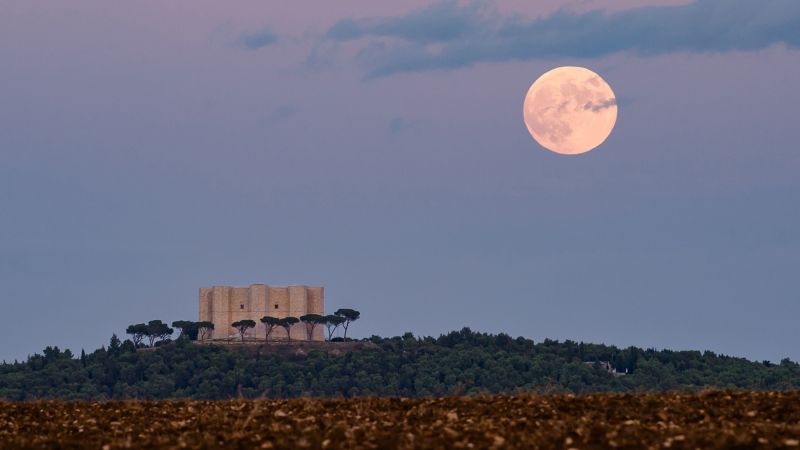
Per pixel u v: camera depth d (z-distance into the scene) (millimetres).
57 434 117562
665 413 119500
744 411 120688
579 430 107562
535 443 102062
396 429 112250
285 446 103250
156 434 115125
